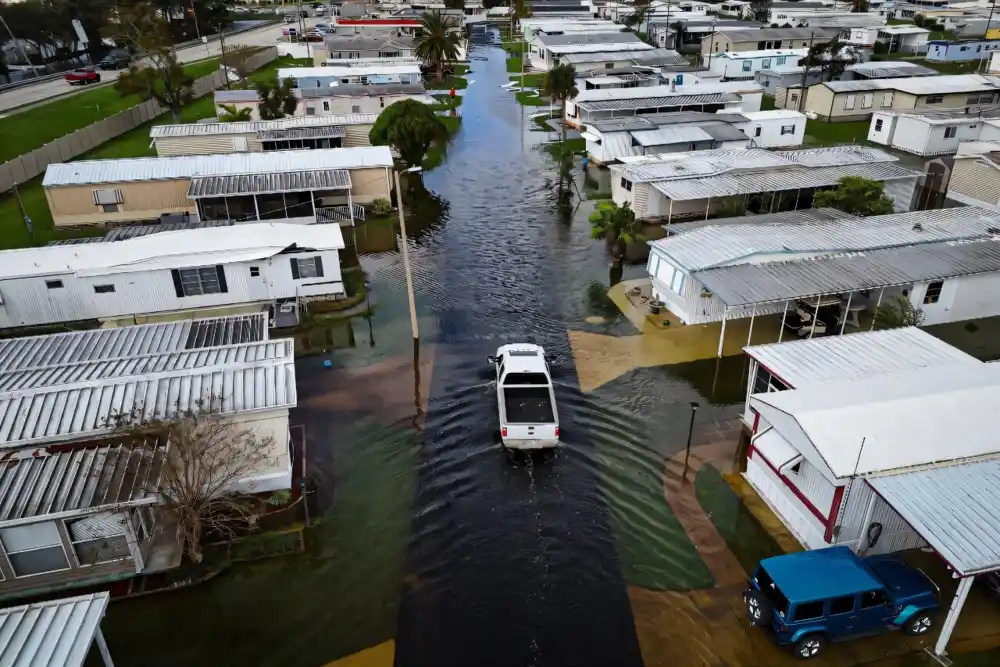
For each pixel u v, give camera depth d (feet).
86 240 128.06
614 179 163.94
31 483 63.21
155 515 68.03
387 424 87.04
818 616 54.95
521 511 72.64
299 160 160.76
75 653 43.45
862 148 171.32
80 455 66.64
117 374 78.84
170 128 192.24
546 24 379.55
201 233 119.96
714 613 60.70
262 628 60.08
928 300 107.04
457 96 286.46
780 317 112.98
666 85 250.16
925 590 56.95
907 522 56.29
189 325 94.38
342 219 156.97
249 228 122.21
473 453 81.46
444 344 106.52
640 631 59.11
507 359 91.45
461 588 63.72
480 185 184.14
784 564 57.98
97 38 347.15
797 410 67.00
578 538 69.05
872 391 70.54
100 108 242.37
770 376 79.92
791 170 155.94
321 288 120.16
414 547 68.44
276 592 63.67
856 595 55.11
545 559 66.64
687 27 374.02
